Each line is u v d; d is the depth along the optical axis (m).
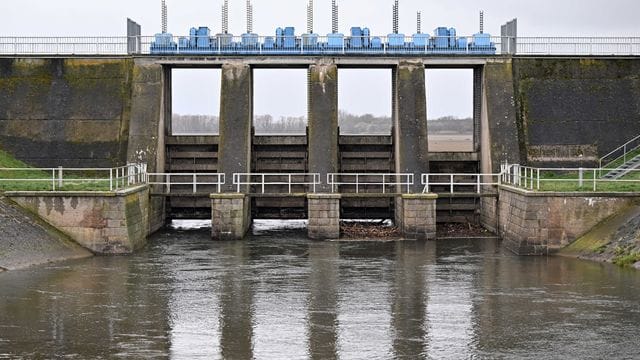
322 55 54.88
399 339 27.12
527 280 36.09
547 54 56.53
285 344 26.59
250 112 55.53
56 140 54.47
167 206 56.44
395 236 49.88
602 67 56.59
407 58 55.06
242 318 29.73
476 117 57.69
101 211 42.41
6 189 43.00
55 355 25.36
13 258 38.31
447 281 36.16
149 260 41.22
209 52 55.25
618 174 49.34
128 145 53.53
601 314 30.03
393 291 34.19
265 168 57.62
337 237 48.78
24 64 56.19
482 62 55.62
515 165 48.22
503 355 25.50
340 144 57.16
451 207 55.88
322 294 33.59
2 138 54.56
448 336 27.47
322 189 52.47
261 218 58.09
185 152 57.09
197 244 47.03
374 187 57.47
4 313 30.17
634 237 39.31
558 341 26.86
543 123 55.09
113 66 56.09
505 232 47.62
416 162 52.91
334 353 25.70
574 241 42.53
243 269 39.03
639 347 26.20
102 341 26.80
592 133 54.97
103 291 33.81
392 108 57.72
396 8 58.62
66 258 40.72
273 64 55.19
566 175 53.09
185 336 27.44
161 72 55.22
